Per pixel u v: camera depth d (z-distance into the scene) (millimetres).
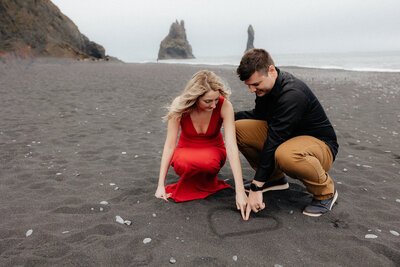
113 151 3709
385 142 4059
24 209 2225
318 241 1817
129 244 1776
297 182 2742
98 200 2375
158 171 3025
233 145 2254
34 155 3525
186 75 14984
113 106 6715
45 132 4527
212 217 2105
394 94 8359
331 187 2146
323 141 2119
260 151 2516
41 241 1804
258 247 1755
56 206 2277
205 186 2467
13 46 31047
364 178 2838
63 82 11031
